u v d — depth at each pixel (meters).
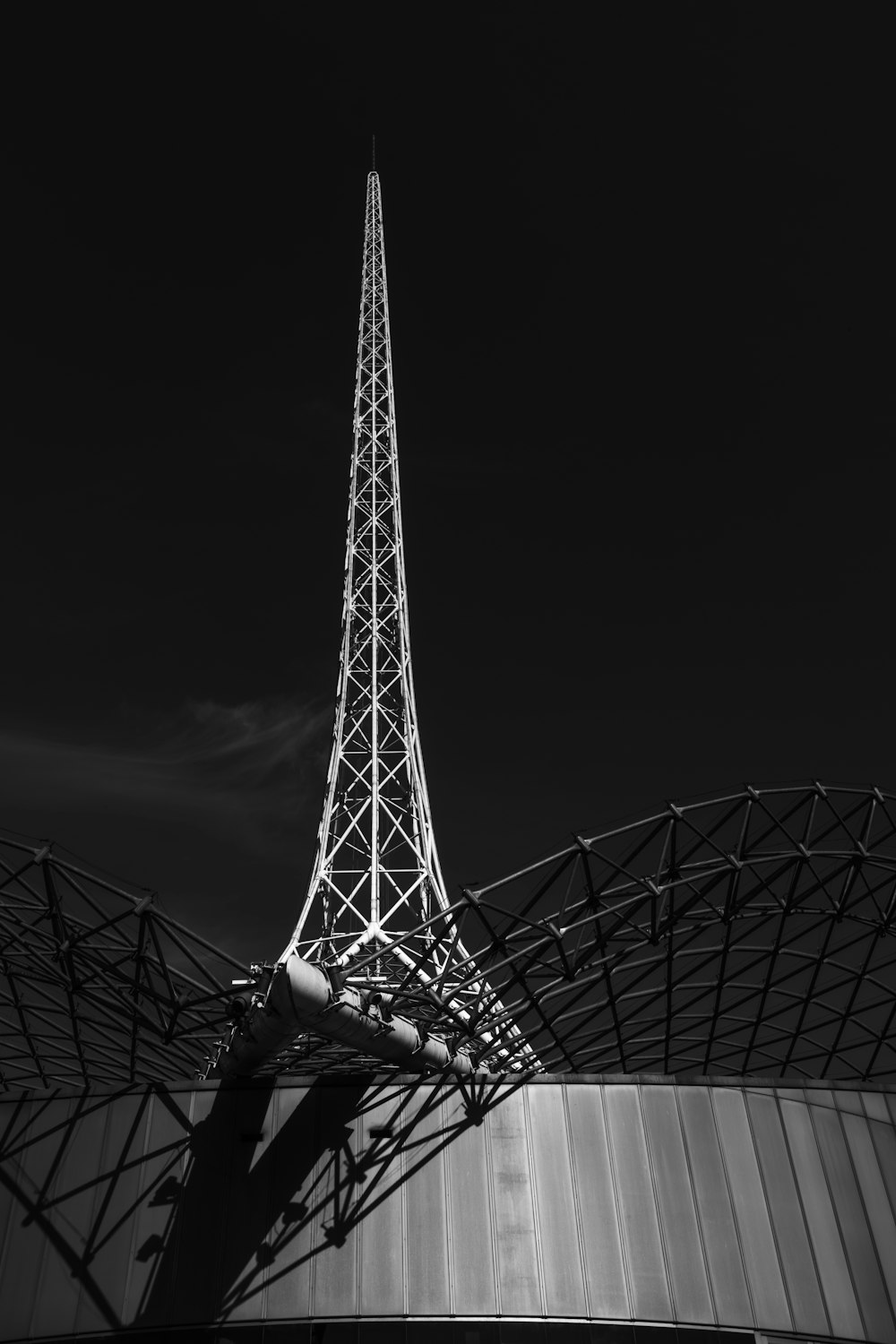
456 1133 39.09
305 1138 38.69
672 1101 40.44
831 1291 37.09
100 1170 37.69
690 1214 38.00
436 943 42.09
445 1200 37.59
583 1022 49.72
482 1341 35.06
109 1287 35.31
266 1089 39.91
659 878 45.38
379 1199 37.47
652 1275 36.59
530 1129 39.38
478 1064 46.09
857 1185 39.72
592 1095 40.31
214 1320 34.94
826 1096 41.62
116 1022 46.81
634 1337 35.44
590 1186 38.25
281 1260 36.09
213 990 40.81
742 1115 40.44
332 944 72.94
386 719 85.81
